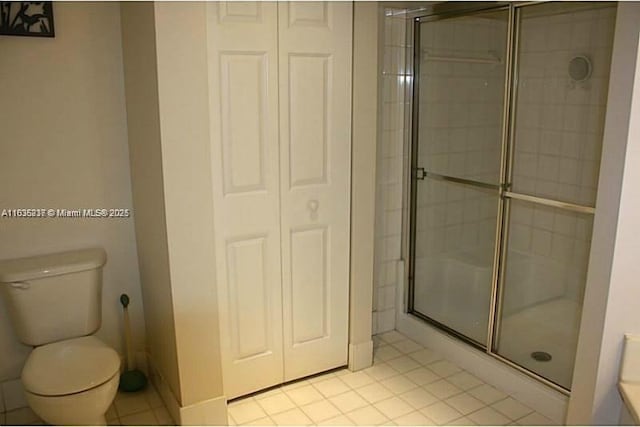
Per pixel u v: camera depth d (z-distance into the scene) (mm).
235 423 2432
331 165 2619
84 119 2457
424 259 3270
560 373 2549
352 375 2838
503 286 3045
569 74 2988
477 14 2811
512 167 2994
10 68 2270
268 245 2535
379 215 3150
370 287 2852
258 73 2348
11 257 2416
